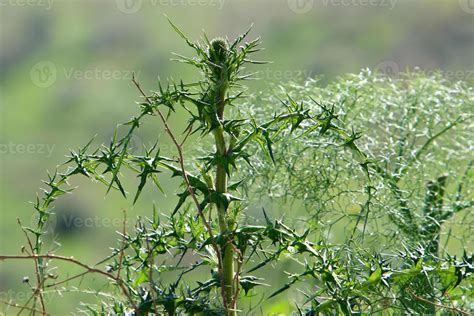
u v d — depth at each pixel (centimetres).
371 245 751
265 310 803
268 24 3541
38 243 627
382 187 727
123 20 3791
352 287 593
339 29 3419
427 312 643
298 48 3356
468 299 680
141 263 634
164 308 599
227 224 612
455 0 3391
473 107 888
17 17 4078
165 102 590
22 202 3030
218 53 598
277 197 799
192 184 608
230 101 605
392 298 605
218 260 590
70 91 3528
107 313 643
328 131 728
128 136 595
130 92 3425
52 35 3912
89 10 4031
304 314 604
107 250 2486
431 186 808
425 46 3269
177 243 630
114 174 591
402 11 3425
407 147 835
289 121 598
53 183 621
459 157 891
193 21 3694
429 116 862
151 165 596
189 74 3381
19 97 3569
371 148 816
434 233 764
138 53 3612
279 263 834
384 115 853
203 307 604
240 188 800
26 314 823
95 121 3353
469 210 812
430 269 607
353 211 801
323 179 760
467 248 805
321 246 605
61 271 2380
